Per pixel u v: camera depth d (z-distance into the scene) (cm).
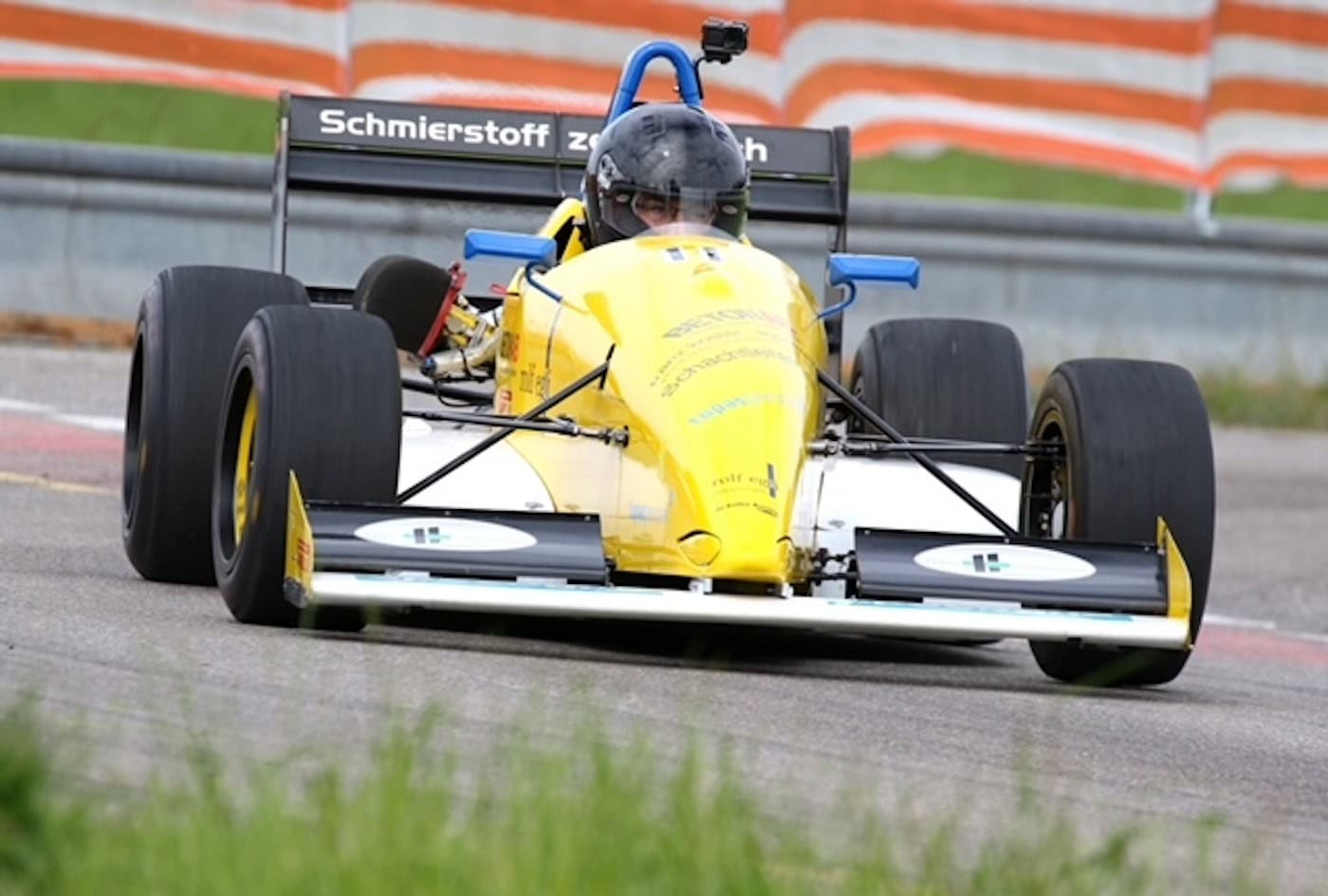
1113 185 9788
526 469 2677
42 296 5381
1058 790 1939
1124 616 2434
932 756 2038
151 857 1429
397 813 1480
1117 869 1561
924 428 3142
